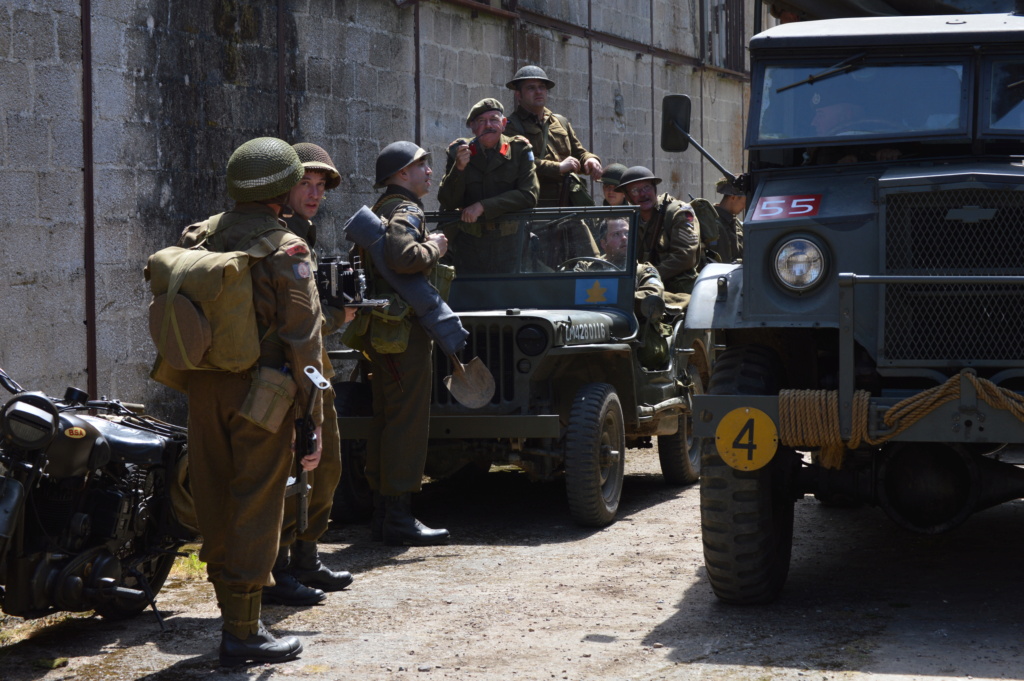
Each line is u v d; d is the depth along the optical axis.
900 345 5.00
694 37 19.86
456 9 12.78
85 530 4.88
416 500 8.73
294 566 5.90
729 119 21.55
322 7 10.51
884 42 5.88
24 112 7.43
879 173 5.51
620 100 17.00
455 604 5.67
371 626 5.30
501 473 9.98
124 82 8.27
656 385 8.65
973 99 5.76
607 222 8.63
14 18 7.36
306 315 4.52
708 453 5.29
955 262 5.00
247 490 4.56
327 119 10.63
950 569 6.22
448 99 12.67
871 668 4.50
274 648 4.72
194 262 4.41
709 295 5.49
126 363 8.33
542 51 14.74
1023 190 4.93
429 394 7.16
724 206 11.39
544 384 7.87
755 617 5.31
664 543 7.06
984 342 4.94
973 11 7.05
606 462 7.67
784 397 5.01
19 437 4.53
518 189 8.63
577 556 6.74
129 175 8.32
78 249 7.87
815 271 5.09
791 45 6.02
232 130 9.38
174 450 5.38
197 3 8.98
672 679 4.42
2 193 7.27
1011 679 4.35
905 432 4.88
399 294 6.93
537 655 4.80
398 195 7.14
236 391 4.52
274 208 4.71
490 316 7.54
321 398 4.61
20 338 7.39
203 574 6.36
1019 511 7.87
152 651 4.93
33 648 4.97
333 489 5.59
